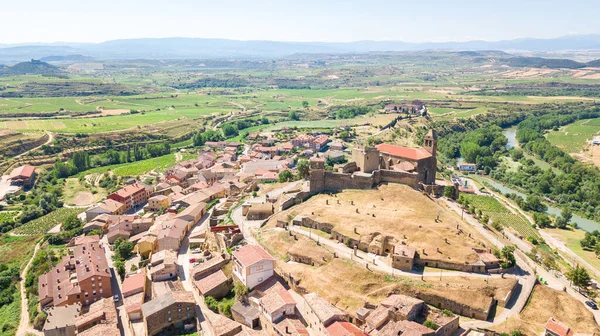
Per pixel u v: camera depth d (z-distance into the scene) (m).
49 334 146.75
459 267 160.75
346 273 157.12
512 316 142.88
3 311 177.25
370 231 179.88
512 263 164.88
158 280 173.38
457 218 199.12
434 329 132.12
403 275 156.50
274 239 187.00
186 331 145.88
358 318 138.25
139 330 148.25
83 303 170.12
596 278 199.75
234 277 165.25
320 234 189.12
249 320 142.62
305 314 144.88
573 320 143.25
